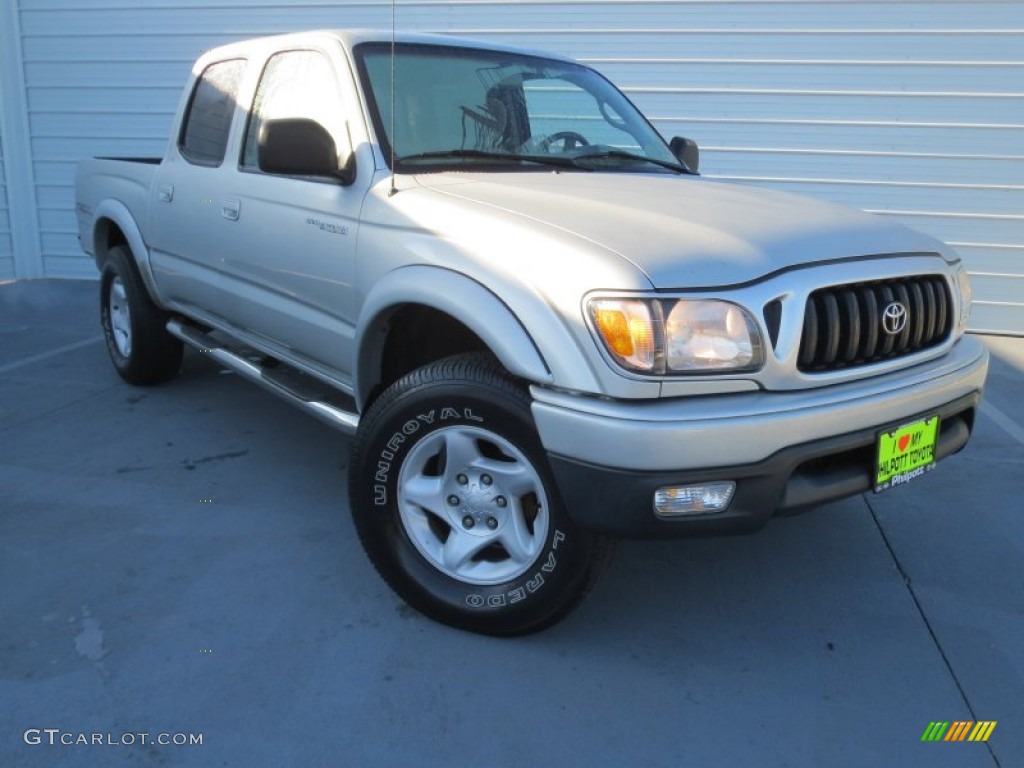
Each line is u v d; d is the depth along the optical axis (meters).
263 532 3.50
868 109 7.21
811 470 2.51
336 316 3.23
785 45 7.23
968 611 3.06
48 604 2.95
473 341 3.15
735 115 7.46
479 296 2.53
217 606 2.96
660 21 7.39
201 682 2.57
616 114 4.10
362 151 3.11
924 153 7.20
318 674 2.62
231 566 3.23
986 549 3.51
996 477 4.25
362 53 3.38
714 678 2.66
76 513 3.62
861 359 2.59
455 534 2.80
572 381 2.33
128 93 8.72
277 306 3.60
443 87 3.48
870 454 2.58
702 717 2.48
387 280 2.85
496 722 2.44
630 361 2.27
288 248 3.41
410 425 2.74
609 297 2.28
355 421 3.25
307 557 3.30
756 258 2.45
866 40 7.07
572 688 2.59
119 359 5.32
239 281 3.87
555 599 2.63
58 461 4.16
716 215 2.75
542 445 2.47
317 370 3.53
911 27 6.97
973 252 7.30
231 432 4.59
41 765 2.22
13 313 7.53
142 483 3.93
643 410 2.27
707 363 2.30
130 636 2.78
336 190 3.16
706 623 2.95
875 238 2.80
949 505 3.92
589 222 2.57
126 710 2.44
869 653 2.80
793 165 7.46
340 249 3.12
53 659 2.65
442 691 2.56
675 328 2.28
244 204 3.68
